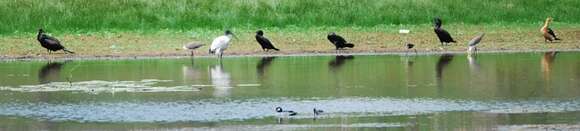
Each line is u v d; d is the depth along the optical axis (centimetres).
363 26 3931
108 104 2014
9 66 2948
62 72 2731
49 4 3912
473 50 3312
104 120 1805
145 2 3988
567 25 4078
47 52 3319
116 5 3950
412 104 1978
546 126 1669
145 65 2930
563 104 1945
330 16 3972
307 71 2678
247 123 1753
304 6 4047
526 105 1938
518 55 3180
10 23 3762
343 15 3991
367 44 3497
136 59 3150
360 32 3762
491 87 2261
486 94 2128
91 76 2608
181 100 2067
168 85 2364
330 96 2123
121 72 2712
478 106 1936
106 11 3906
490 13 4162
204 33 3697
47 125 1758
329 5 4081
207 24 3881
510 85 2294
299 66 2834
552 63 2855
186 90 2252
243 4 4022
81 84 2403
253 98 2097
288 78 2503
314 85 2339
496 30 3859
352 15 3994
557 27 3994
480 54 3238
